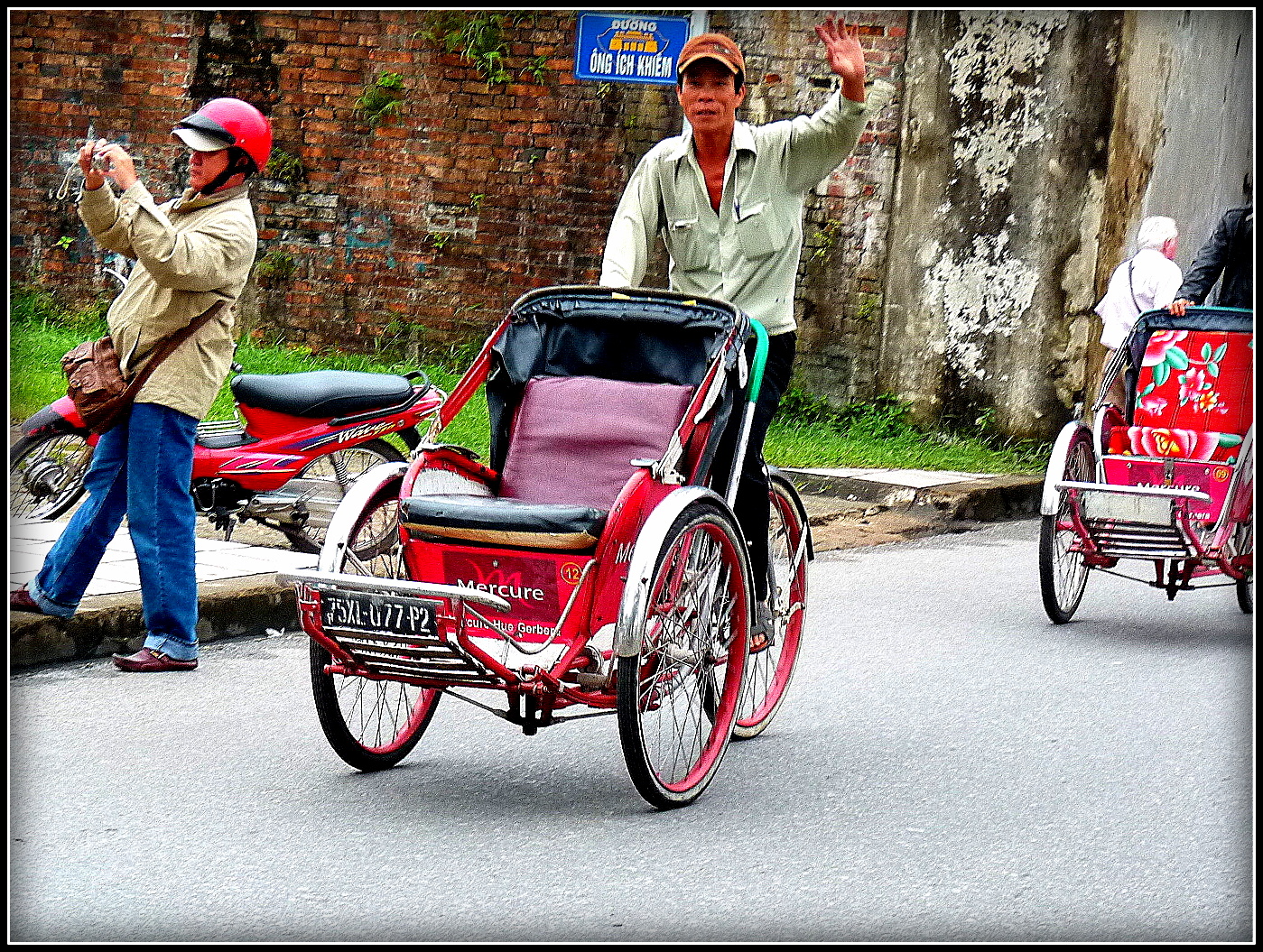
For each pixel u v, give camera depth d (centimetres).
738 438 496
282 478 729
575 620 449
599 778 491
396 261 1277
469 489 498
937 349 1230
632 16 988
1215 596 820
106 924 363
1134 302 922
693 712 562
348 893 388
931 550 921
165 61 1282
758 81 1226
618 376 507
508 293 1270
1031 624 731
